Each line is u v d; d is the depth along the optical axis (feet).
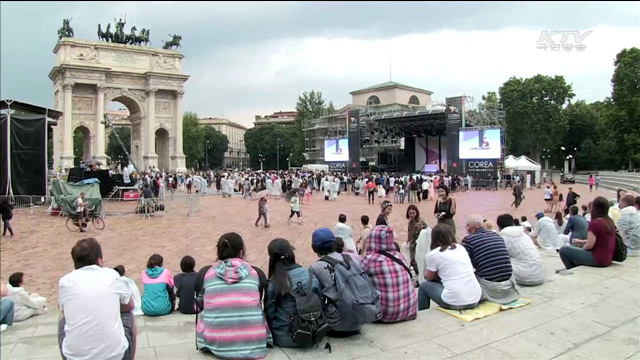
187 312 28.37
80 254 15.14
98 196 89.92
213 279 17.70
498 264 24.23
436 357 17.80
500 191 161.79
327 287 19.02
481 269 24.44
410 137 239.30
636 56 184.24
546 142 281.74
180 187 194.08
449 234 23.80
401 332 20.39
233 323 17.20
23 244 61.05
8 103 97.04
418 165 238.07
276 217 91.25
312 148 346.74
